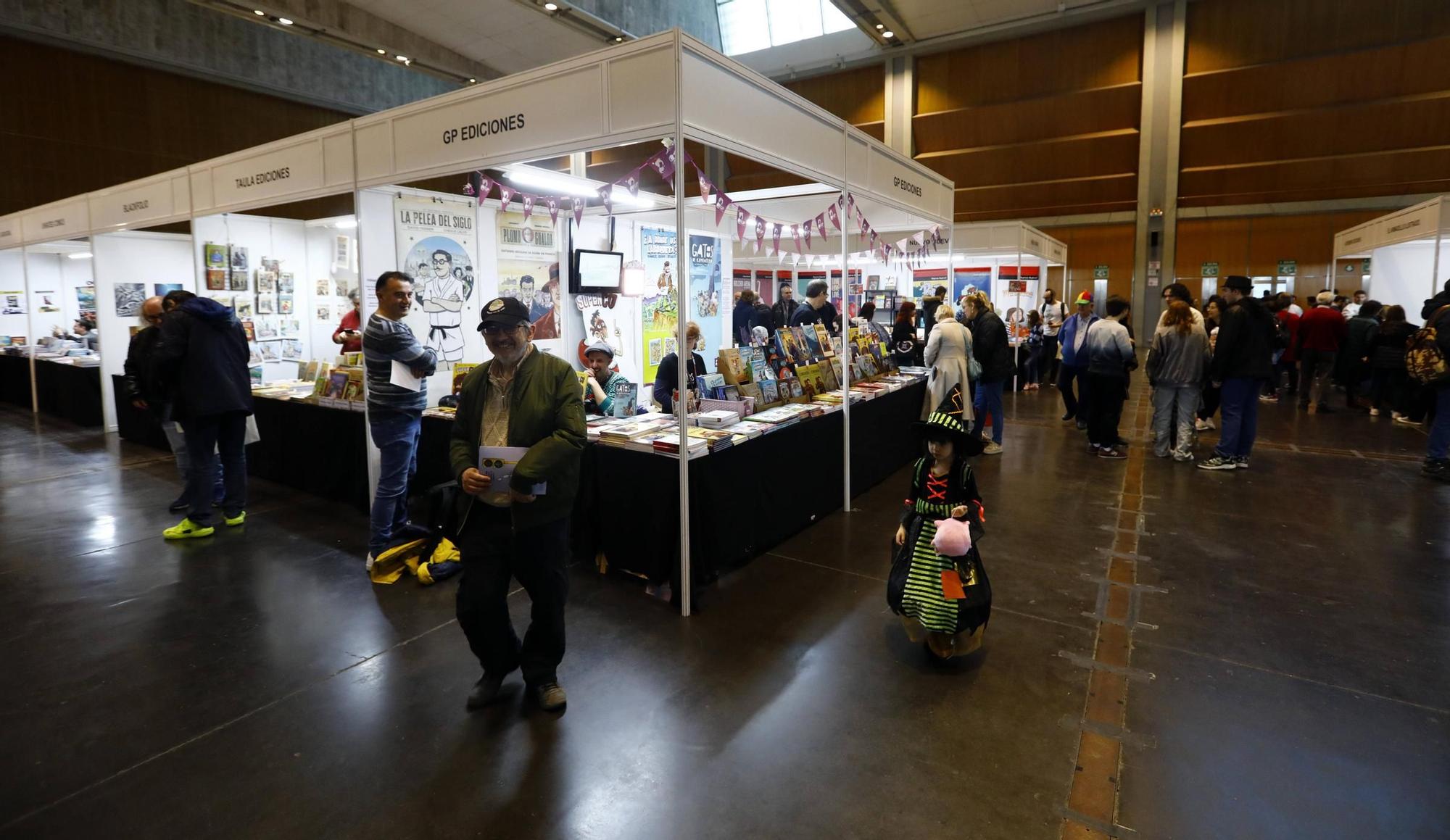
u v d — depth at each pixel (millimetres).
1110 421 6586
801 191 5418
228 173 5484
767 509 4062
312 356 7547
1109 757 2281
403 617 3359
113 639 3137
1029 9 15242
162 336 4242
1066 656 2947
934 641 2822
